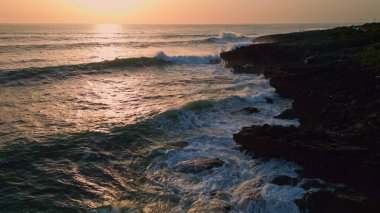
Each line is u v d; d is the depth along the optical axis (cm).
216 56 3612
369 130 1002
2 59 3097
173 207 823
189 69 3084
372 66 1845
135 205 836
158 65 3186
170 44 5281
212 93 1991
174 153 1134
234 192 875
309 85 1714
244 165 1020
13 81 2173
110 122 1431
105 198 870
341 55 2427
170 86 2231
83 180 958
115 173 1008
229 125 1415
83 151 1140
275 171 952
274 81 1870
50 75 2405
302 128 1092
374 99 1360
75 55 3706
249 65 2933
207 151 1140
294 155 966
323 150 905
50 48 4166
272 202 805
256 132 1092
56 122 1416
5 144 1152
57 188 907
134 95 1952
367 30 3622
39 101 1747
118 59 2953
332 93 1530
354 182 855
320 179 897
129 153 1145
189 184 931
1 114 1484
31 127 1340
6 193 869
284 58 2934
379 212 736
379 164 817
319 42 3303
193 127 1391
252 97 1794
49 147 1153
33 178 953
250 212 795
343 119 1219
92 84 2256
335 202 786
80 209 816
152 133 1316
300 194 830
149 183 948
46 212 799
